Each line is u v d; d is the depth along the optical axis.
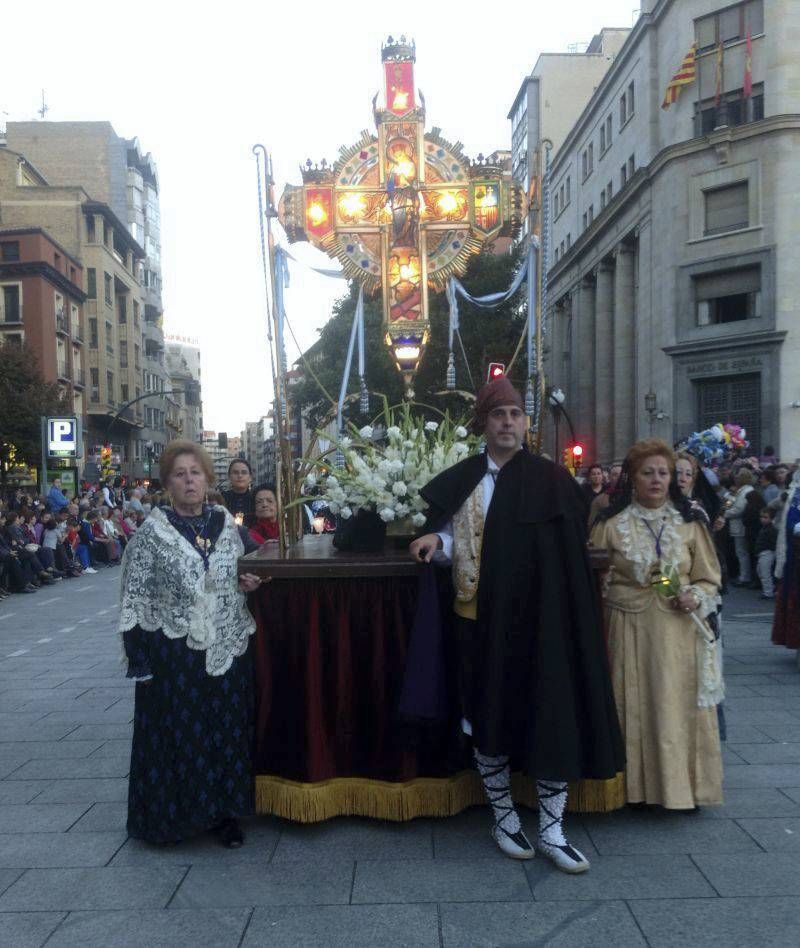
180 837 3.48
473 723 3.32
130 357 51.75
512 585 3.26
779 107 25.22
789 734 4.92
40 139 51.00
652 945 2.69
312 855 3.42
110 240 48.25
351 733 3.73
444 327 16.28
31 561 15.09
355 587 3.69
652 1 30.31
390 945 2.72
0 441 29.02
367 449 4.45
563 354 44.44
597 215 35.66
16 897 3.10
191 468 3.55
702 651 3.67
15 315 36.72
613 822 3.70
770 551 10.66
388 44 5.28
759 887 3.06
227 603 3.57
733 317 26.81
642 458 3.72
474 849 3.45
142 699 3.52
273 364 4.52
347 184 5.38
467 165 5.41
